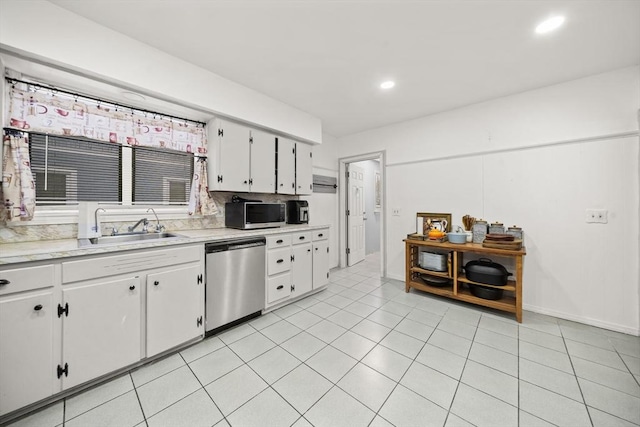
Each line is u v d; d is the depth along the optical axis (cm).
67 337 139
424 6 151
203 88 220
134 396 144
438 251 329
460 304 279
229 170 254
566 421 127
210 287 206
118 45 173
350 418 129
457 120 309
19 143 160
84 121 190
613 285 219
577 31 171
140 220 220
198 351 189
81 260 144
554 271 246
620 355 182
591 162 228
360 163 527
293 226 304
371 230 602
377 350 190
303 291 292
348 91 265
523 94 263
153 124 226
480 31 173
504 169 275
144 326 169
